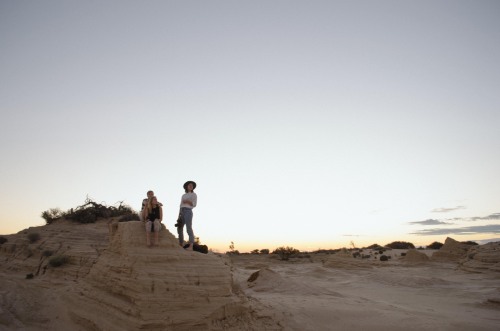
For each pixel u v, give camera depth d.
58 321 10.12
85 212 34.66
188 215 12.48
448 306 20.30
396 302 21.33
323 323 12.45
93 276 11.62
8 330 9.07
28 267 21.92
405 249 97.56
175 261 10.62
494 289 26.25
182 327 9.30
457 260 53.16
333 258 49.00
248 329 10.47
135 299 9.28
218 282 10.83
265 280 22.06
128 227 11.23
